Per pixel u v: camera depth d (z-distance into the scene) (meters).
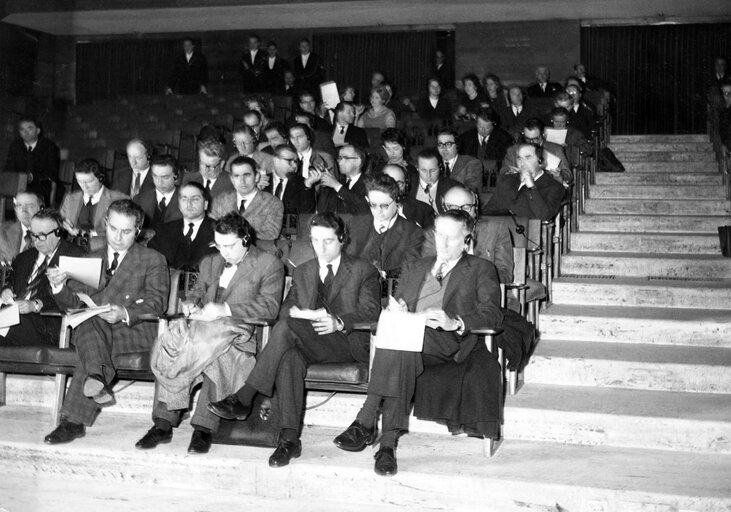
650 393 4.60
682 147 8.99
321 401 4.54
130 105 11.48
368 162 7.21
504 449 4.12
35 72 12.41
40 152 8.22
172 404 4.14
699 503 3.46
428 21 13.82
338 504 3.81
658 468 3.83
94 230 6.14
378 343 3.87
